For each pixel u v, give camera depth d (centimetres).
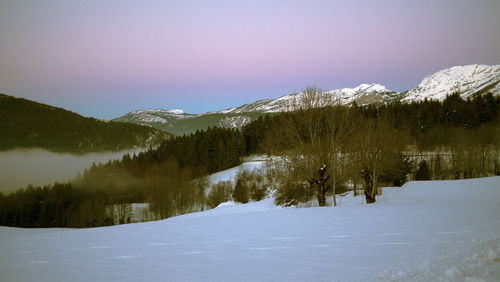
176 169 8962
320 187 3172
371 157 3125
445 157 7419
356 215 1789
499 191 2970
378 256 841
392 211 1886
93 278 791
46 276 825
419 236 1073
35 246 1252
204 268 831
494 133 7106
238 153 11238
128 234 1482
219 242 1203
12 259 1031
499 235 940
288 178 3653
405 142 4981
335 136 3228
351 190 4675
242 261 888
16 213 8419
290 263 832
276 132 3662
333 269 745
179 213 7444
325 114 3216
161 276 775
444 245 898
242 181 7094
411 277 621
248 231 1423
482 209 1805
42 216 8081
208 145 10719
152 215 7569
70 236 1483
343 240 1103
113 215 7481
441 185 3722
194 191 8112
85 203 7475
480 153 6644
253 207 4000
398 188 4153
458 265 660
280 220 1753
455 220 1387
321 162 3134
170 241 1266
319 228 1398
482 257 696
